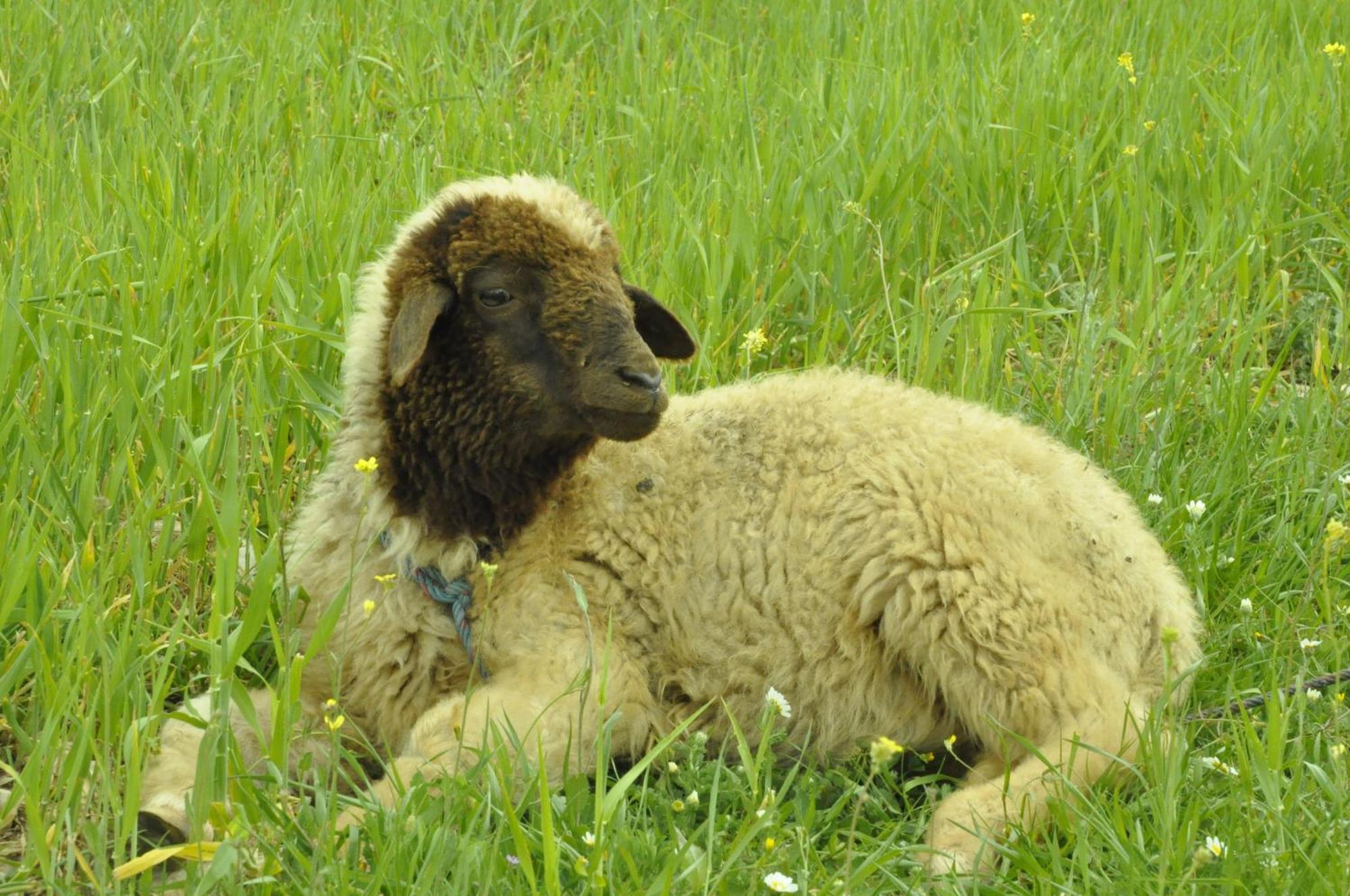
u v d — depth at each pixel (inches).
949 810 285.7
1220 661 350.9
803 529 317.4
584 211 322.7
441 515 314.2
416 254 314.7
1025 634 303.4
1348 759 293.6
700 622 321.4
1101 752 280.8
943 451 318.7
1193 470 411.5
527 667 308.2
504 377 305.1
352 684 323.3
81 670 273.9
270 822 270.7
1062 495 323.6
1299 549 369.7
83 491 321.7
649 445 330.0
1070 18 682.2
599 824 247.6
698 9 714.8
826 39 644.7
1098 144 557.9
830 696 319.6
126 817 252.5
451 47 673.0
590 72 656.4
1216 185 503.5
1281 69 621.9
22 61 572.1
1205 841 276.1
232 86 577.0
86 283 393.1
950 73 587.8
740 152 539.8
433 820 264.7
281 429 364.8
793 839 273.9
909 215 493.7
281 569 299.1
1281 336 487.2
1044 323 480.1
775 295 448.5
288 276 419.5
